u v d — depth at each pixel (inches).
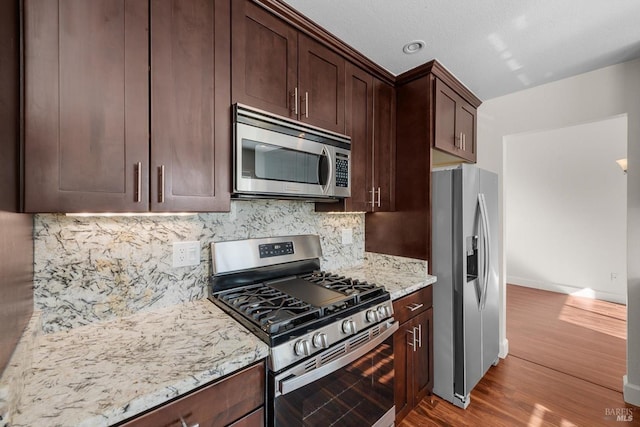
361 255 96.3
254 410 39.1
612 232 167.0
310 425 44.9
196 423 33.4
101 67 36.7
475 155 107.8
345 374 51.2
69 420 25.7
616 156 164.7
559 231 185.9
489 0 55.2
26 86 31.5
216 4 47.6
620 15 59.7
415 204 83.7
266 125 52.7
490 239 92.4
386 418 60.7
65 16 34.1
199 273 58.2
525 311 152.1
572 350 110.3
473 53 74.3
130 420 28.8
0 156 25.9
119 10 38.2
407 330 71.8
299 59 60.0
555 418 74.4
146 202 40.3
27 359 32.0
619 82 81.5
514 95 100.7
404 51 72.7
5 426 23.8
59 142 33.7
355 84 73.7
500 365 100.1
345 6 56.4
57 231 42.9
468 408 78.5
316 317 47.6
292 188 57.1
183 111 43.9
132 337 42.0
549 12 58.8
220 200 48.1
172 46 42.8
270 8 54.5
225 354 37.4
